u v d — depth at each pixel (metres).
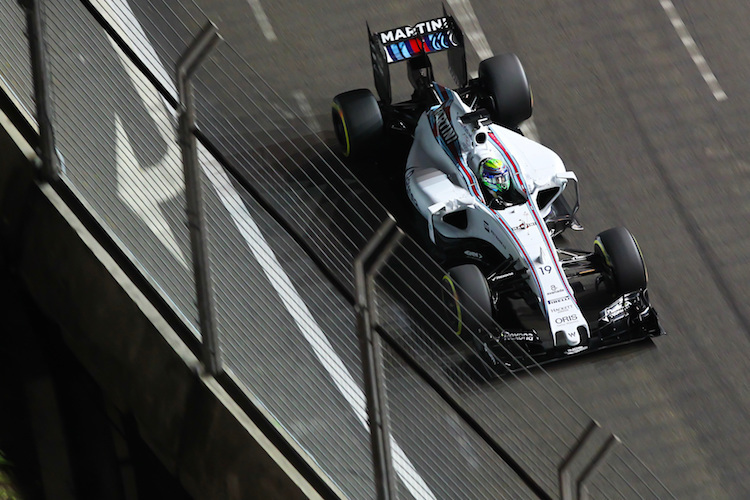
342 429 18.50
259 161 22.05
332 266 26.75
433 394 19.81
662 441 24.58
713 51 36.88
